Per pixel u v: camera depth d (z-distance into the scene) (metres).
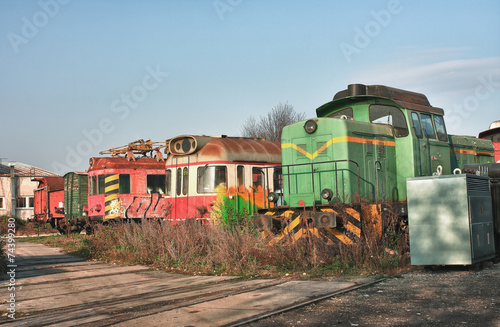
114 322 6.70
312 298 7.56
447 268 9.92
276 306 7.14
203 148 15.90
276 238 11.30
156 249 14.02
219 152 15.64
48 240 24.42
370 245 10.48
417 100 13.20
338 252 10.65
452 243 9.38
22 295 9.27
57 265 13.95
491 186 11.16
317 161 11.83
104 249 16.28
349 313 6.68
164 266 12.50
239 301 7.64
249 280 9.89
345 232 10.77
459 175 9.41
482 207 10.06
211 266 11.64
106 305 8.05
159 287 9.62
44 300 8.73
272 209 11.70
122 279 10.94
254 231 12.79
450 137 14.67
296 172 12.20
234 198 15.59
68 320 7.07
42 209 33.12
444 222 9.47
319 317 6.54
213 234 12.90
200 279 10.45
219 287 9.20
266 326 6.23
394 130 12.52
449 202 9.45
